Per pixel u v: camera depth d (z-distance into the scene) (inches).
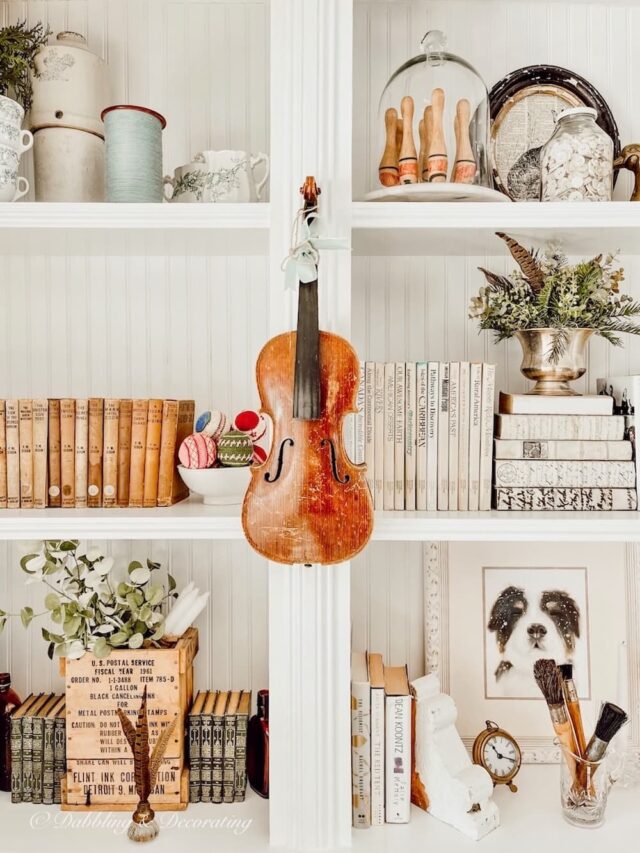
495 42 59.1
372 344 59.2
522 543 58.7
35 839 48.5
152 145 49.1
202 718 52.6
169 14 58.9
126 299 59.3
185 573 59.9
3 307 59.2
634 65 59.4
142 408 50.5
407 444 49.9
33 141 52.6
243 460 50.8
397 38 58.8
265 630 60.0
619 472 50.5
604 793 50.3
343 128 46.6
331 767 47.7
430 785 51.7
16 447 50.2
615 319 59.1
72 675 51.4
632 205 46.8
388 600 59.6
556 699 50.5
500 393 53.7
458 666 58.1
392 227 46.9
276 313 47.0
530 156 57.7
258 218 47.1
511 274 54.1
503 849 47.6
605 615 58.4
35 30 54.2
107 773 51.6
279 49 46.4
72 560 59.9
